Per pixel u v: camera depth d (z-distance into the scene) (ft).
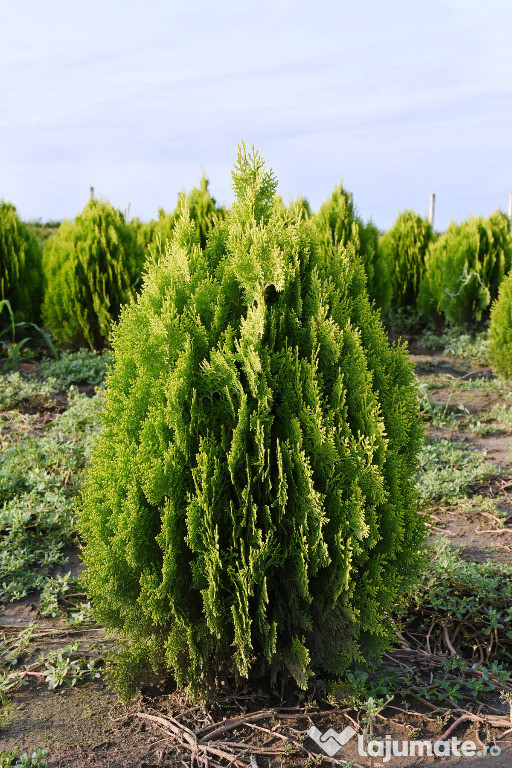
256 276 9.43
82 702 10.20
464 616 12.73
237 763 8.60
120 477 9.57
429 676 10.84
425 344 39.24
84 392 28.68
